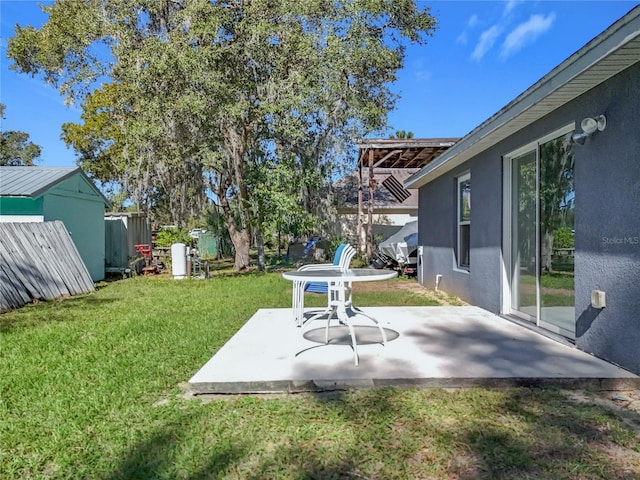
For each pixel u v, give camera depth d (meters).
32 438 2.48
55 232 8.84
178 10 11.97
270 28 11.09
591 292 3.54
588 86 3.48
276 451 2.24
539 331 4.44
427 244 9.29
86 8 12.69
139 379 3.40
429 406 2.72
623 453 2.14
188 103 10.45
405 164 15.16
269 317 5.37
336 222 17.92
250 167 12.37
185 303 7.23
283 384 3.04
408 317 5.30
